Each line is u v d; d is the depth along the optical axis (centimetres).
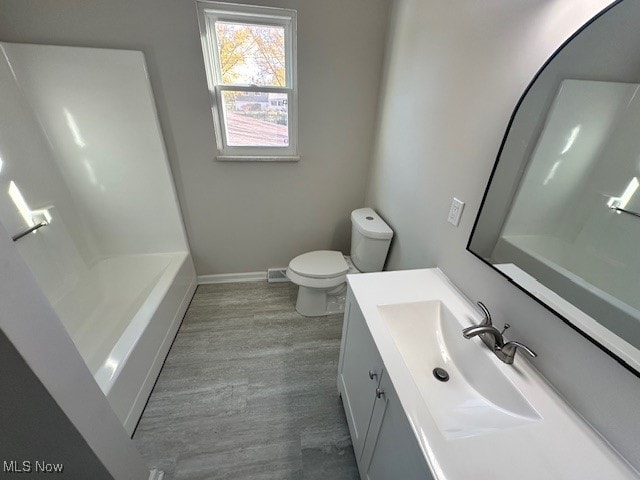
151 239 211
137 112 168
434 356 101
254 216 222
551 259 73
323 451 128
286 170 208
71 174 180
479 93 98
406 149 156
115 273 205
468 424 76
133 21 149
